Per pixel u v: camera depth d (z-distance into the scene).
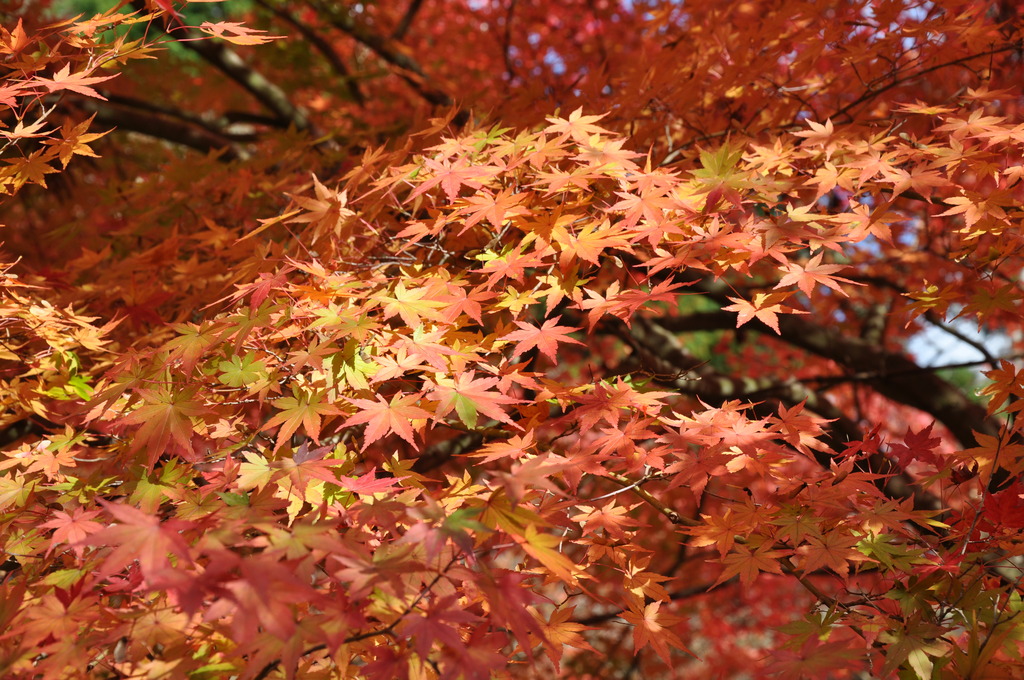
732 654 8.80
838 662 1.64
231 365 2.04
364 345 2.07
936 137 3.00
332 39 7.73
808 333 5.66
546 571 1.95
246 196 4.18
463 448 3.69
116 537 1.32
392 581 1.42
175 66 7.50
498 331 2.29
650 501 2.31
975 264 2.72
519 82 6.44
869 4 3.17
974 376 13.63
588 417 2.12
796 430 2.25
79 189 6.23
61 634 1.54
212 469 1.96
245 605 1.28
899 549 2.01
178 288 3.53
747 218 2.24
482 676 1.38
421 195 2.61
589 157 2.29
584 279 2.28
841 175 2.48
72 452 2.20
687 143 3.31
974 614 1.72
